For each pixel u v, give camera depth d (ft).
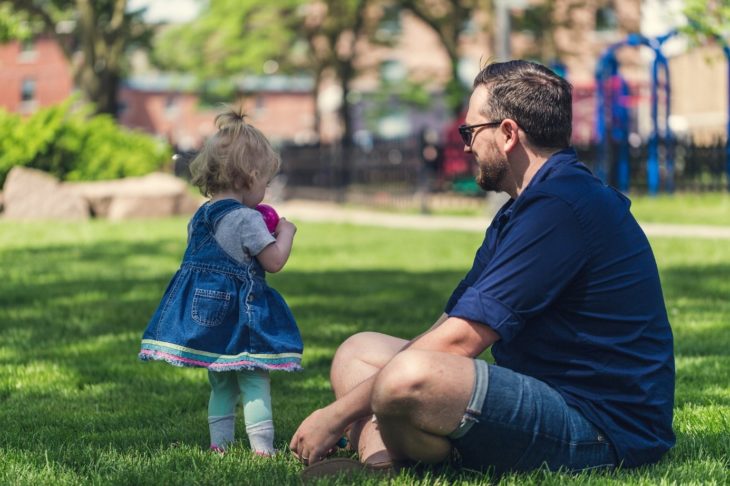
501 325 9.07
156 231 49.75
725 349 18.63
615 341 9.34
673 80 119.85
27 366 17.76
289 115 200.85
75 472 10.75
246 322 11.21
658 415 9.62
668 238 42.86
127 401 15.01
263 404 11.48
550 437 9.15
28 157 61.62
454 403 8.87
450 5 94.12
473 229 51.49
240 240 11.35
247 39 103.14
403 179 68.59
